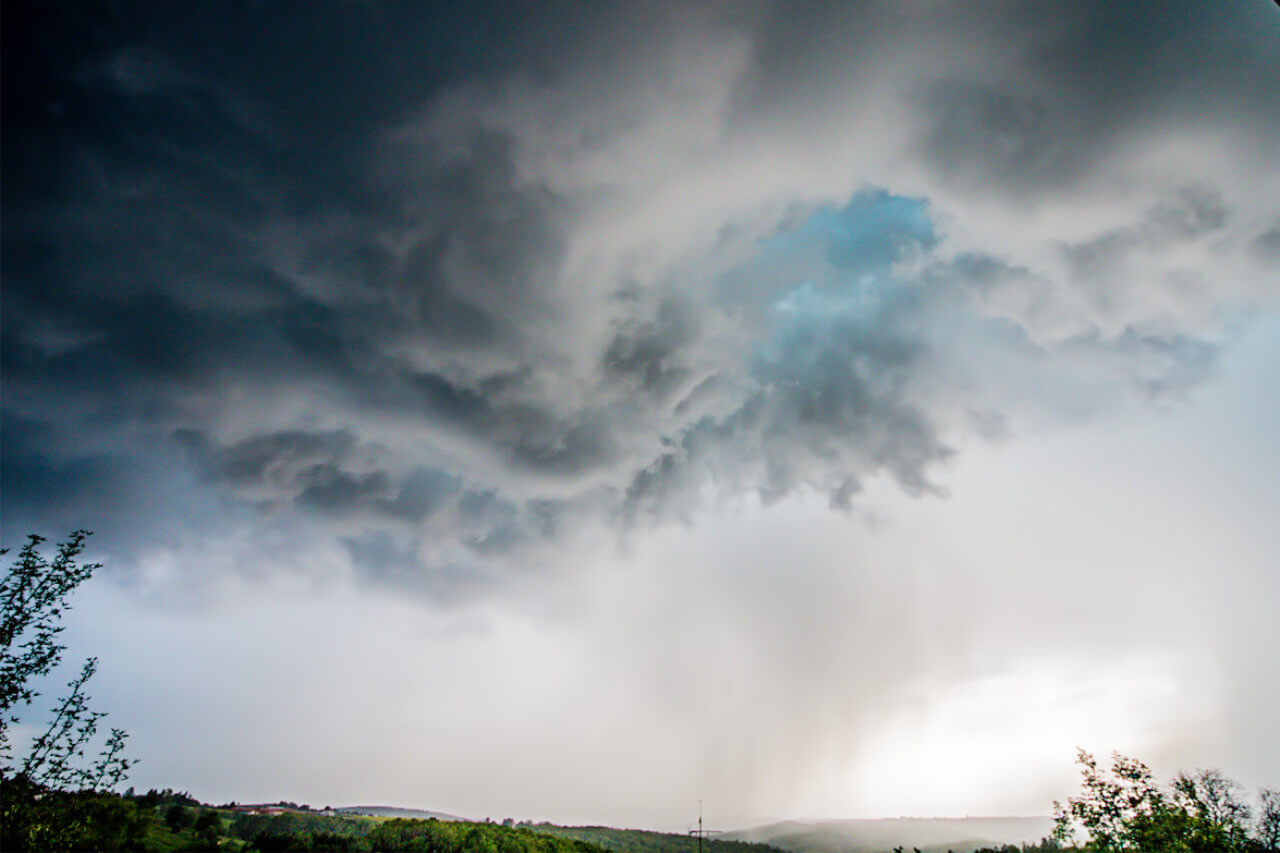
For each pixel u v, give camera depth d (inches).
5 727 531.2
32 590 557.9
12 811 527.2
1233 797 1770.4
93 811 588.4
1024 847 2935.5
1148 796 957.8
